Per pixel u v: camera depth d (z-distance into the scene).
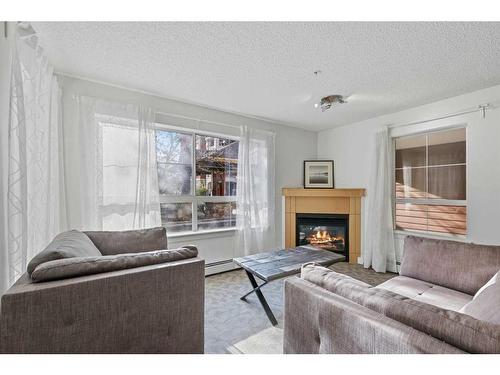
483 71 2.29
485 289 1.19
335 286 1.03
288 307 1.14
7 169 1.31
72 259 1.15
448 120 2.99
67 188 2.38
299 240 4.18
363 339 0.80
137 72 2.35
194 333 1.36
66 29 1.70
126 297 1.14
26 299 0.94
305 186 4.39
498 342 0.62
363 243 3.86
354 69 2.26
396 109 3.39
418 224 3.34
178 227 3.20
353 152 4.09
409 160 3.45
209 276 3.28
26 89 1.55
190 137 3.34
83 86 2.49
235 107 3.34
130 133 2.66
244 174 3.56
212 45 1.89
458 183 2.99
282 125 4.19
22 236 1.37
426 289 1.80
